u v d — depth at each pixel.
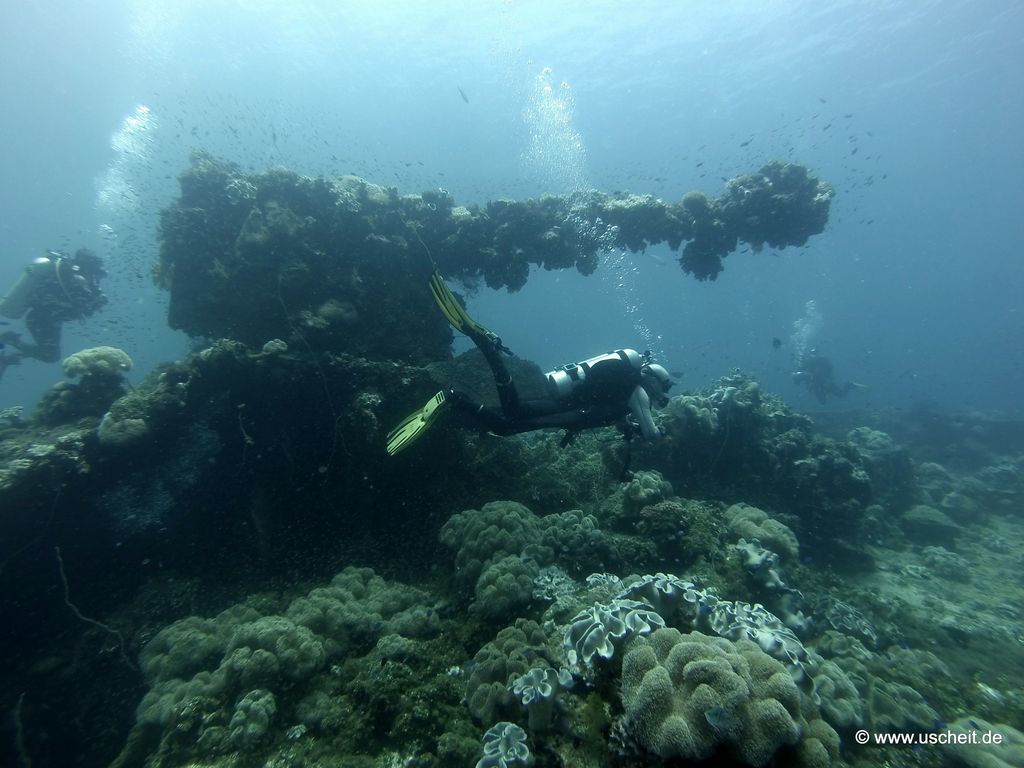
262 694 4.34
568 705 3.52
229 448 7.57
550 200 11.63
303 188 9.35
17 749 5.18
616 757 3.04
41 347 11.55
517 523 6.35
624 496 7.46
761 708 2.63
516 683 3.71
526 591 5.28
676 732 2.60
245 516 7.34
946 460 18.47
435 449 7.97
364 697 4.43
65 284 11.30
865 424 22.64
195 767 3.92
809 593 7.14
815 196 10.86
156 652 5.57
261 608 6.11
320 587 6.45
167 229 8.84
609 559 6.35
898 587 8.46
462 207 11.34
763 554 6.15
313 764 3.95
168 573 6.82
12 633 5.92
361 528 7.48
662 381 4.98
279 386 7.54
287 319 8.57
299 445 7.69
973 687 5.22
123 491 6.77
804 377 26.31
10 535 5.99
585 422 4.88
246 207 9.13
